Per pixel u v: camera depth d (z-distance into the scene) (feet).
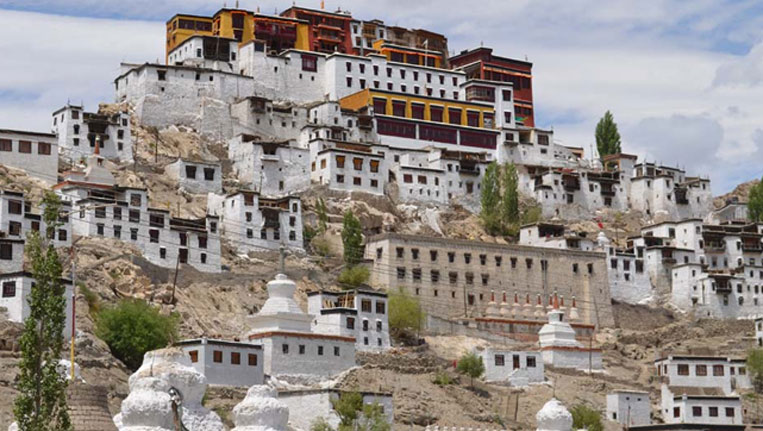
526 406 498.28
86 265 515.09
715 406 526.57
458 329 591.37
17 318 420.77
